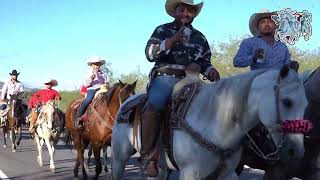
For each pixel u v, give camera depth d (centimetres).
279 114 412
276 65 595
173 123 505
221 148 469
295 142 410
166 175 577
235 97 459
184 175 491
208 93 488
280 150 429
